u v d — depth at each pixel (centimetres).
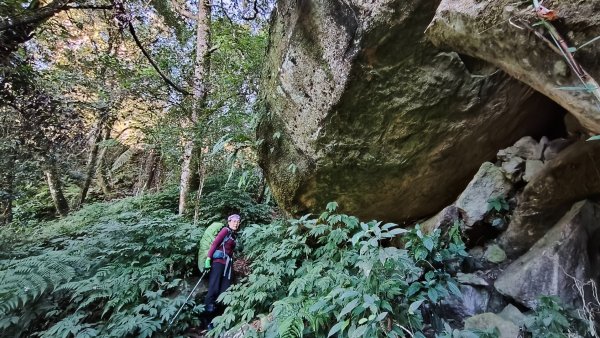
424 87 224
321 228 277
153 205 673
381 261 173
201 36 589
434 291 181
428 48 210
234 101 526
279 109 293
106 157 1125
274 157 323
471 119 234
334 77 237
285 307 220
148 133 583
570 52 91
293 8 253
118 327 279
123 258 396
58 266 334
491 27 118
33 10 350
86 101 512
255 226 367
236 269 414
